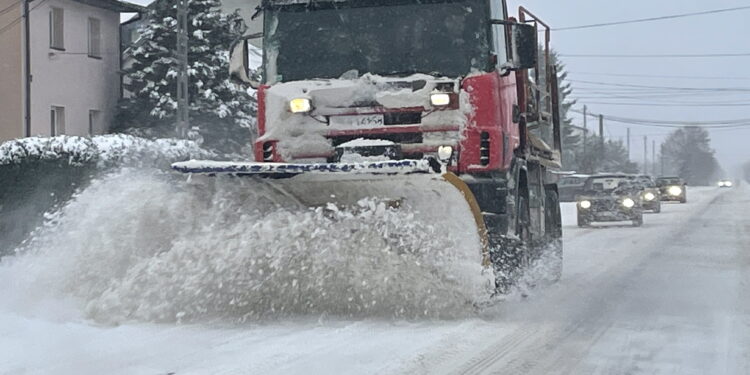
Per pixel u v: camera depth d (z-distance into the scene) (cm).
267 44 872
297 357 609
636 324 776
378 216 734
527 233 941
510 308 842
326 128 820
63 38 2902
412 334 697
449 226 731
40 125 2803
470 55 825
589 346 677
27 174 1342
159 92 2944
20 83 2750
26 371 569
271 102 839
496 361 616
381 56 842
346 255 738
